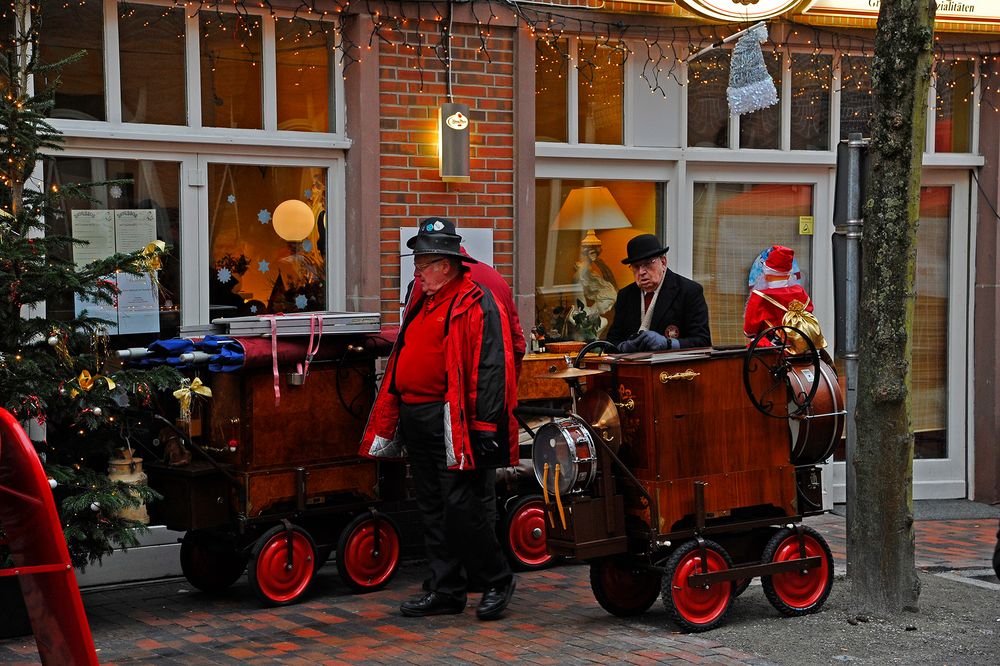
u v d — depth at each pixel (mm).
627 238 8547
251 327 6094
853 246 6250
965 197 9523
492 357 5793
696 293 6570
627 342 6137
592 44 8320
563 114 8258
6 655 5375
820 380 5949
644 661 5219
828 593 6082
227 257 7203
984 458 9508
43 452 5855
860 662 5207
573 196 8352
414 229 7598
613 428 5613
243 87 7223
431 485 6078
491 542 5977
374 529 6527
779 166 9000
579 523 5512
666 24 8383
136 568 6848
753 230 9008
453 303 5867
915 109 5852
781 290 6004
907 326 5941
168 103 7008
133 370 5781
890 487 5957
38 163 6578
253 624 5926
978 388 9523
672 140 8586
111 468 5988
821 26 8781
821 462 6133
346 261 7539
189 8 7004
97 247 6785
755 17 8148
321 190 7496
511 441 5910
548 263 8281
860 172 6215
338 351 6363
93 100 6789
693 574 5621
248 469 6133
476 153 7797
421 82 7578
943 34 9156
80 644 3803
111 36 6793
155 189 6969
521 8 7836
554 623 5914
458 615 6078
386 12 7438
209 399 6293
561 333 8312
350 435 6465
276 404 6172
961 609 6129
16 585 5613
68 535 5547
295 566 6301
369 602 6344
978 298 9492
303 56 7406
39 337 5789
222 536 6414
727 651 5363
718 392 5723
